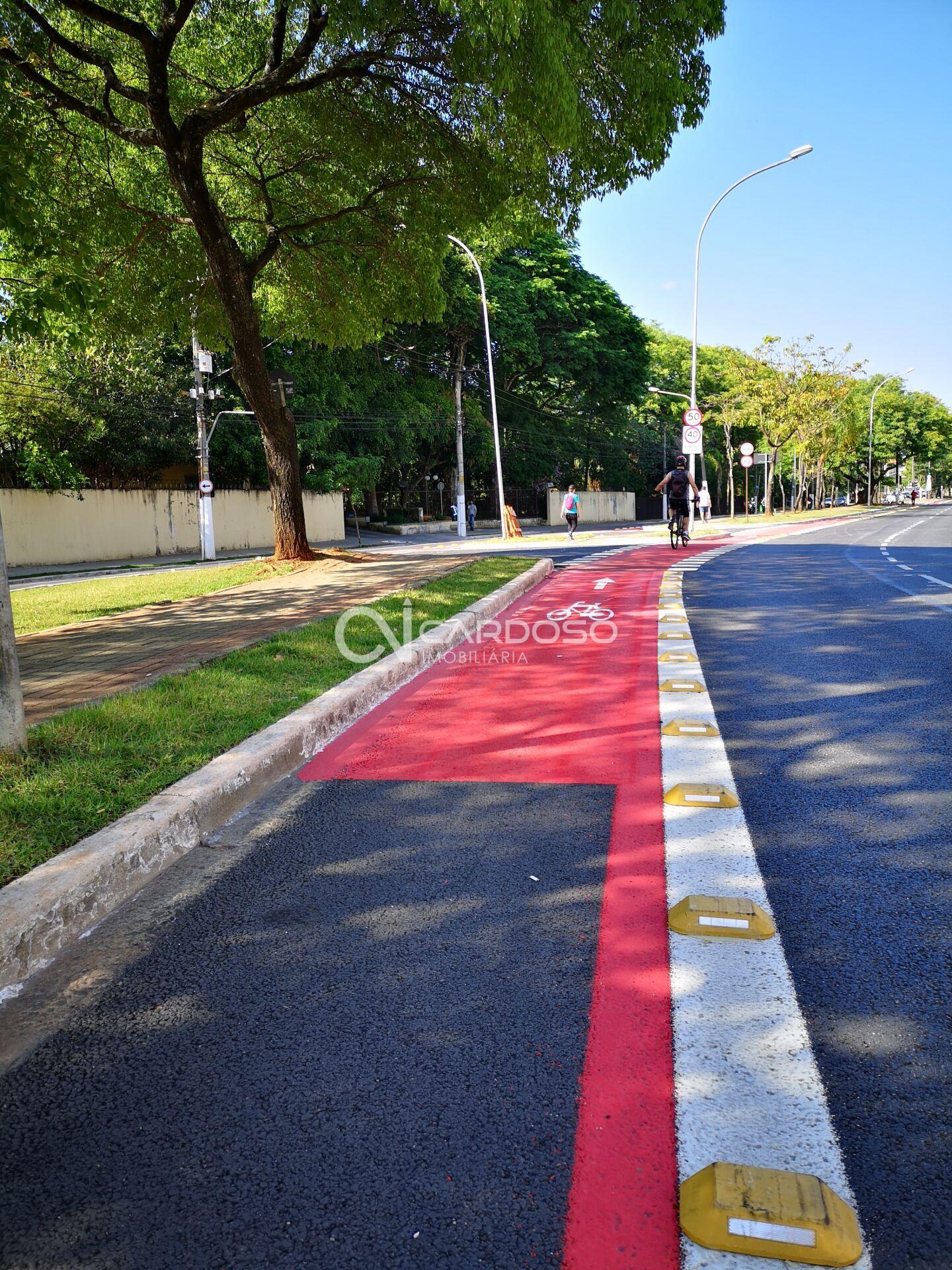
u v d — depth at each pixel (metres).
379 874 3.40
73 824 3.54
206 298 14.72
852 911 2.97
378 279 15.26
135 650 7.48
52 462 24.69
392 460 40.34
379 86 11.74
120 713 5.06
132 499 29.12
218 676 6.13
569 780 4.41
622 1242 1.70
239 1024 2.46
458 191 12.94
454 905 3.12
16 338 9.09
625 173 11.19
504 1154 1.93
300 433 33.97
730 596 11.64
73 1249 1.73
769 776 4.37
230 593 11.66
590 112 10.43
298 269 15.20
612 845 3.59
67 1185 1.90
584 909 3.05
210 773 4.16
